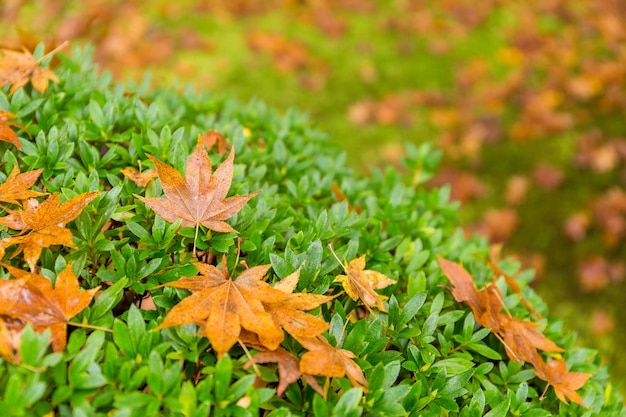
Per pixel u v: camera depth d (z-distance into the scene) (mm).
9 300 442
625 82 1670
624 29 1947
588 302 1139
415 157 713
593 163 1415
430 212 663
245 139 655
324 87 1558
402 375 515
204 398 438
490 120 1504
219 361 437
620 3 2094
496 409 482
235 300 458
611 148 1449
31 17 1582
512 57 1754
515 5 2014
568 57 1765
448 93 1598
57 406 440
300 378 487
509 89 1614
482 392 488
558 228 1268
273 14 1803
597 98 1611
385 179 686
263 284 467
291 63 1608
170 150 569
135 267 487
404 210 638
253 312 453
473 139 1447
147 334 452
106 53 1533
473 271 616
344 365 459
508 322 546
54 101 597
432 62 1713
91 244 492
